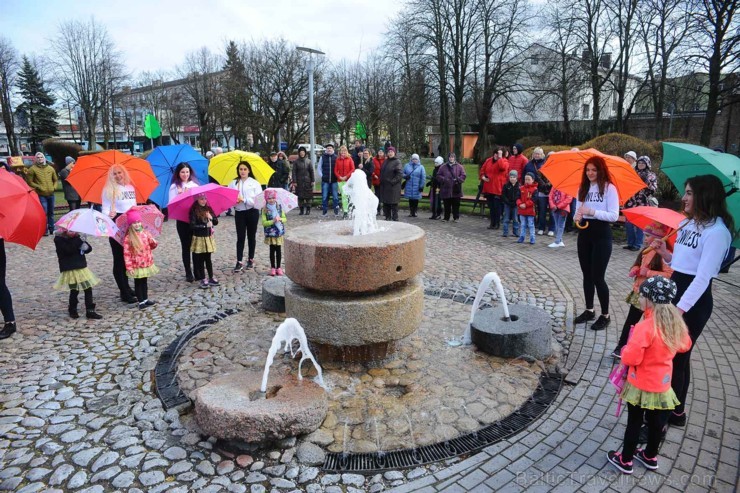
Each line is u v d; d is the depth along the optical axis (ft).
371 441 11.51
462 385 14.07
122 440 11.69
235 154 30.99
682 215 13.58
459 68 98.22
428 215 48.55
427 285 24.21
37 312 21.25
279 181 49.93
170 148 27.73
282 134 125.70
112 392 14.15
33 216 17.47
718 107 69.36
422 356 16.01
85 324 19.67
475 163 117.19
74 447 11.44
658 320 9.87
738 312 19.89
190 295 23.38
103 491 9.95
